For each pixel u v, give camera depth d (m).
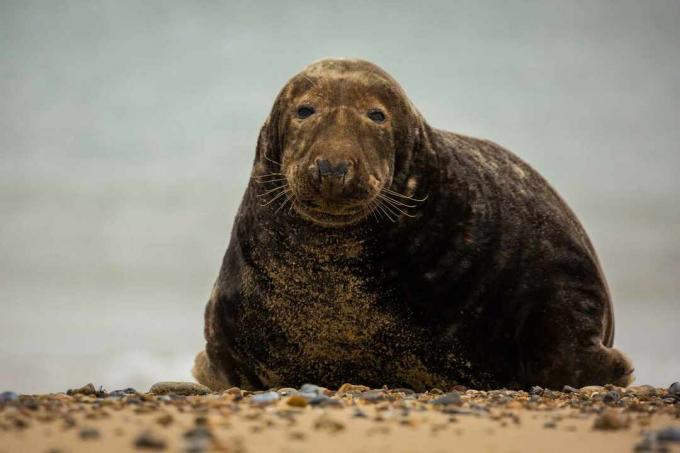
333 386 36.84
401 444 22.11
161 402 27.30
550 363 35.41
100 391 31.88
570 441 23.03
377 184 31.75
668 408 28.55
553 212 37.69
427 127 35.94
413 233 34.44
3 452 20.66
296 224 34.22
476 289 35.09
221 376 38.75
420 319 34.94
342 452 21.17
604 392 32.50
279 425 23.61
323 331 35.47
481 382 35.94
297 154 32.81
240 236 36.91
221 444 20.95
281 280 35.22
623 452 22.08
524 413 26.73
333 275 34.53
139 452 20.41
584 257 36.97
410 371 35.88
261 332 36.41
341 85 33.75
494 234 35.62
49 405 26.19
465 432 23.67
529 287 35.50
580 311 35.78
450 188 35.34
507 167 38.53
